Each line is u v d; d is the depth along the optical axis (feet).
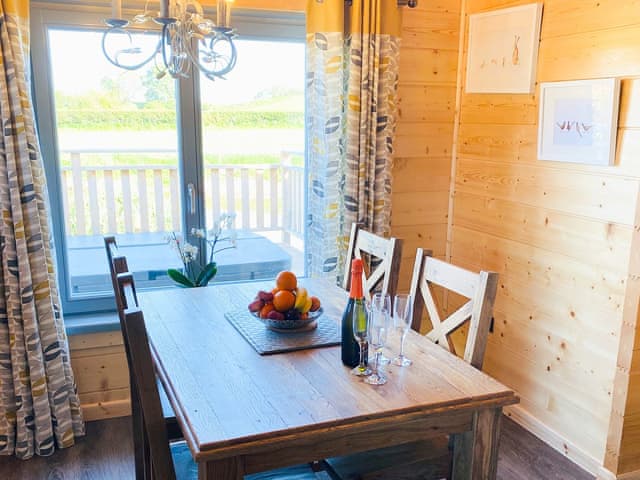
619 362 7.76
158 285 10.53
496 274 5.96
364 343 5.54
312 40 9.62
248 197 10.77
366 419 4.75
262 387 5.22
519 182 9.52
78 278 10.05
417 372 5.60
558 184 8.69
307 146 10.65
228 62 6.20
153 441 4.84
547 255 9.02
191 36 5.83
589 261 8.22
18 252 8.21
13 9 7.83
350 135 9.91
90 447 8.96
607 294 7.95
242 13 9.84
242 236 10.89
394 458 5.87
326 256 10.28
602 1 7.75
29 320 8.40
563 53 8.46
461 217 11.14
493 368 10.46
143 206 10.21
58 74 9.27
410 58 10.57
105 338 9.61
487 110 10.19
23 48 8.21
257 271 11.14
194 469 5.80
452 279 6.61
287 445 4.52
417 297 7.27
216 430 4.49
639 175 7.37
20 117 8.00
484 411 5.24
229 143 10.36
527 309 9.52
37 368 8.54
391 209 11.02
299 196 11.12
